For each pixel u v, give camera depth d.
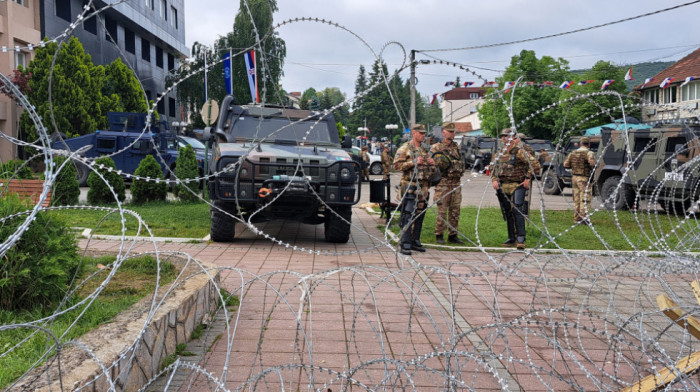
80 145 20.14
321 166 8.92
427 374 3.82
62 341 3.40
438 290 6.32
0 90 21.73
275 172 8.77
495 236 10.69
